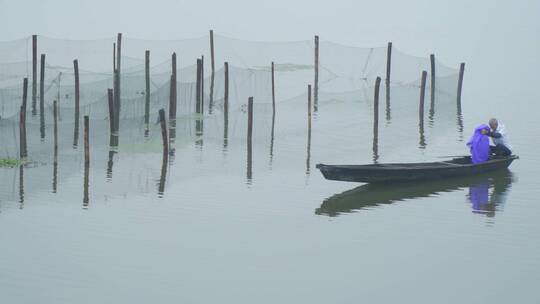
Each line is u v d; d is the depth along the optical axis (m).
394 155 35.50
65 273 20.00
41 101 42.12
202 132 40.91
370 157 35.03
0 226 23.94
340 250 21.81
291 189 28.73
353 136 40.56
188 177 30.70
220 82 54.34
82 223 24.38
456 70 60.81
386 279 19.66
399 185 29.05
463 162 31.97
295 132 41.59
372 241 22.53
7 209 25.89
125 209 25.95
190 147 36.94
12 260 20.91
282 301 18.34
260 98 53.69
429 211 25.58
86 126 31.62
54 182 29.67
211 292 18.84
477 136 31.19
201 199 27.28
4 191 28.22
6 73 54.88
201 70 45.66
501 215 25.06
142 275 19.92
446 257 21.17
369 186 29.03
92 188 28.83
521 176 30.50
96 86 47.16
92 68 65.75
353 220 24.64
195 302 18.27
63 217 25.02
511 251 21.59
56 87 48.19
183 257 21.27
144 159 34.03
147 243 22.44
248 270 20.31
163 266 20.56
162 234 23.28
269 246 22.17
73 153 35.12
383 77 61.41
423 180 29.47
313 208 26.03
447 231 23.41
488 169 30.88
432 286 19.19
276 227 23.94
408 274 19.97
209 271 20.22
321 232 23.39
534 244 22.16
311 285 19.28
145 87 46.53
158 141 38.03
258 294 18.73
